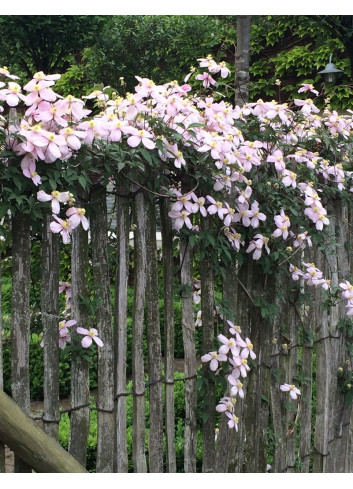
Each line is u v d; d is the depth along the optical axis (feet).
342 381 10.48
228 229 7.68
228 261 7.93
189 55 24.02
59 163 5.87
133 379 7.05
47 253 6.09
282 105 8.61
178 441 10.29
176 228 7.06
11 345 5.95
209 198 7.22
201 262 7.75
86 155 6.12
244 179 7.65
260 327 8.56
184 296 7.54
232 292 8.04
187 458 7.71
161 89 7.28
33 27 21.65
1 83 5.86
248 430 8.55
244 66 13.30
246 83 13.33
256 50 24.77
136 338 7.02
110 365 6.67
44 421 6.19
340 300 10.27
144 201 6.98
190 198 7.25
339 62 22.84
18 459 6.13
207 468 7.88
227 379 7.97
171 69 24.29
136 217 6.97
